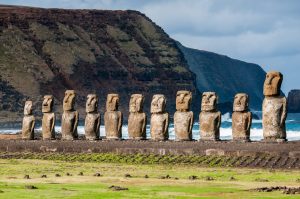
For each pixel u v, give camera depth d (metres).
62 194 83.50
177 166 126.75
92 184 95.31
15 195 82.19
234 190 89.00
